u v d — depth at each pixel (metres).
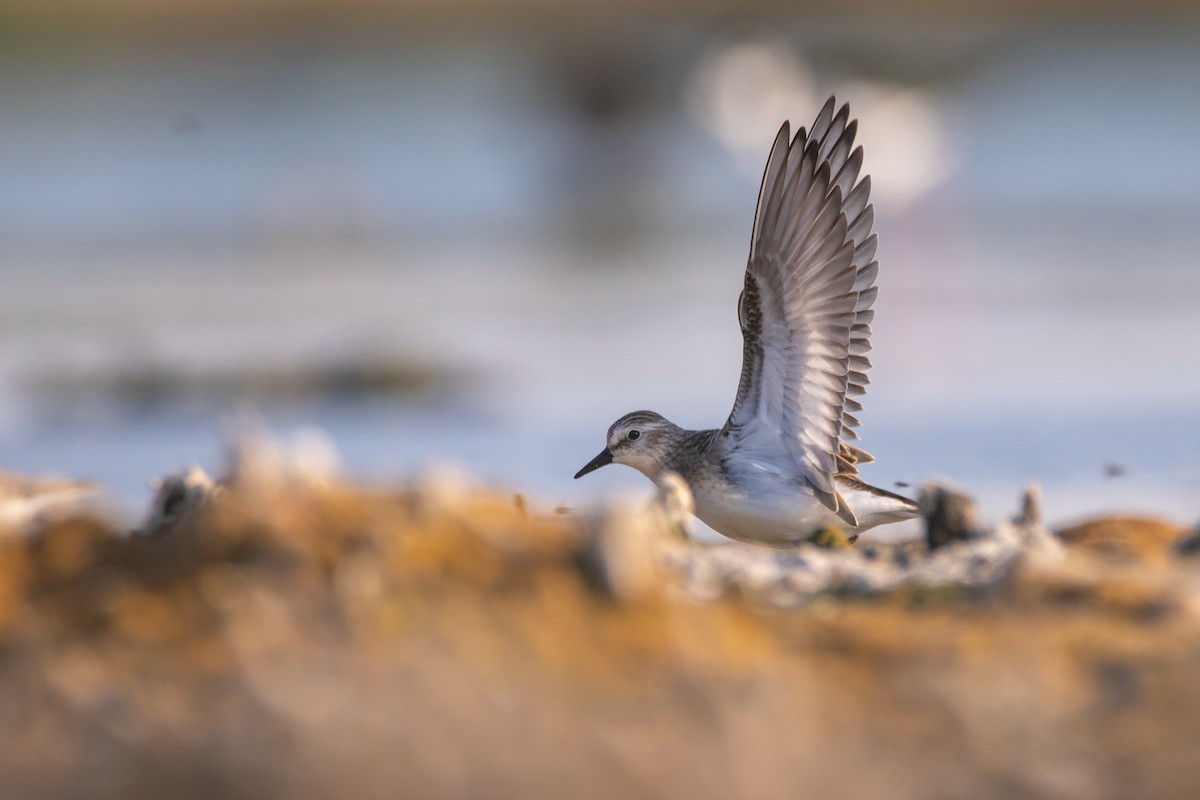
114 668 6.35
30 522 7.55
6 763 6.05
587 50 34.41
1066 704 6.43
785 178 9.72
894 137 31.05
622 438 10.88
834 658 6.71
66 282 25.83
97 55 40.50
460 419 18.11
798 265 9.90
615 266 27.14
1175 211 28.89
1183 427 16.34
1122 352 20.14
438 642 6.32
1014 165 32.38
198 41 41.38
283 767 5.94
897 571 7.82
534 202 32.06
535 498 13.70
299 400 19.67
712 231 30.11
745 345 10.16
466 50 41.44
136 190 31.88
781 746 6.13
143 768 5.99
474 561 6.75
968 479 14.52
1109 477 14.34
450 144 35.59
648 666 6.37
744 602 7.21
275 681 6.13
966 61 34.56
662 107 33.19
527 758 5.99
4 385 20.14
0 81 39.28
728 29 35.50
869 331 10.16
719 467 10.38
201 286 26.00
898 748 6.18
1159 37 39.78
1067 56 38.91
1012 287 24.20
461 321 23.22
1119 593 7.25
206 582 6.71
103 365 20.53
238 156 34.69
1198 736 6.26
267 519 6.88
